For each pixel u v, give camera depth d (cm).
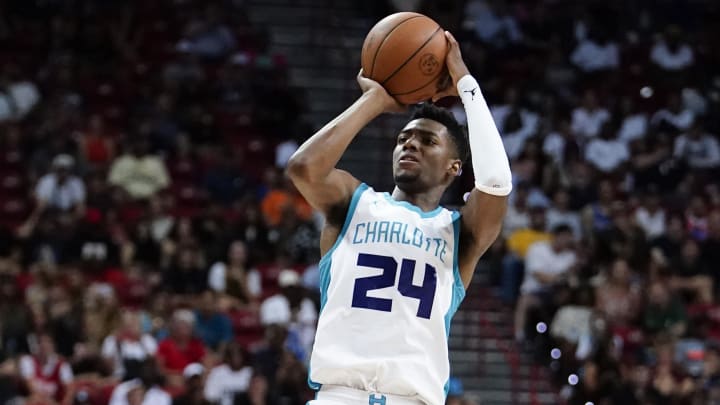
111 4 2895
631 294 2066
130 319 1873
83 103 2669
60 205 2303
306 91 2783
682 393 1881
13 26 2786
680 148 2586
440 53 718
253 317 2050
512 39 2867
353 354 685
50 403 1792
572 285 2053
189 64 2741
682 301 2152
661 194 2495
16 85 2600
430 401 688
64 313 1931
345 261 703
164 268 2103
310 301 2039
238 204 2380
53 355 1848
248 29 2909
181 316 1884
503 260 2183
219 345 1966
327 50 2900
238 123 2659
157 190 2369
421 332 692
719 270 2252
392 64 712
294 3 3003
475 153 706
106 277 2097
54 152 2434
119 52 2797
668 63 2908
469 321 2130
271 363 1867
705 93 2842
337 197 710
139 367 1805
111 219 2245
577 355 1980
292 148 2570
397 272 696
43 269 2025
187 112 2609
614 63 2861
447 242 708
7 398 1766
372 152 2505
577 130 2617
